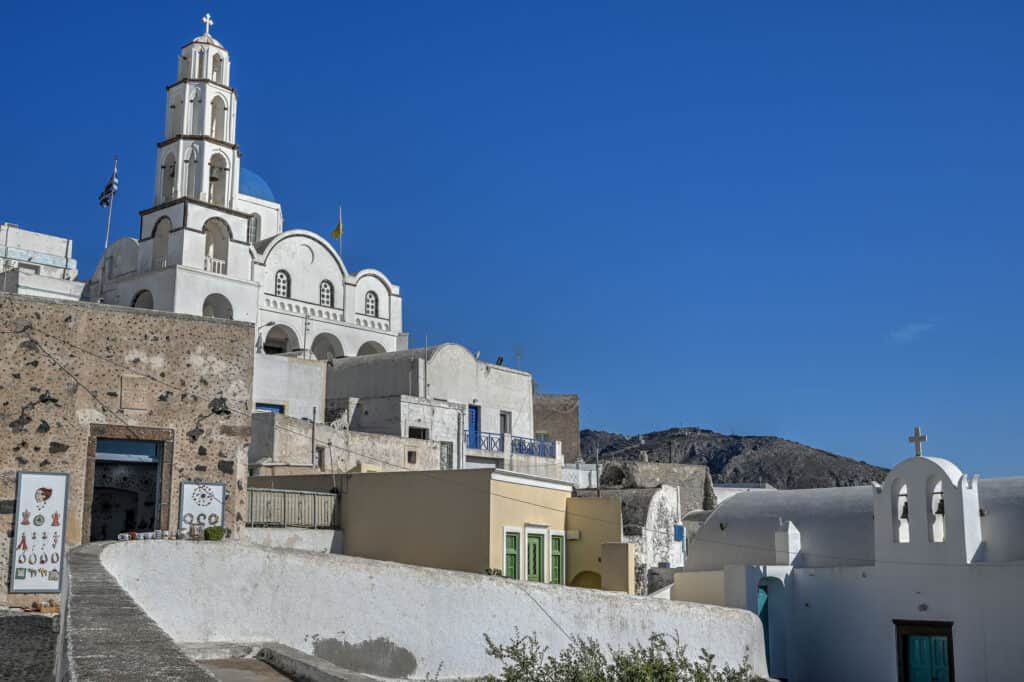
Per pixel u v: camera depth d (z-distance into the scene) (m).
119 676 5.12
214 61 62.91
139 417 25.89
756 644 30.47
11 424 24.30
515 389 57.91
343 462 41.00
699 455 157.62
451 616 21.42
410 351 53.44
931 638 36.06
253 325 27.94
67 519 24.52
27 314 24.88
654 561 43.38
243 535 26.98
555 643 23.30
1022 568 34.16
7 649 15.79
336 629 19.69
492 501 31.28
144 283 56.81
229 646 17.50
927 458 36.97
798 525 40.84
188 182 59.66
